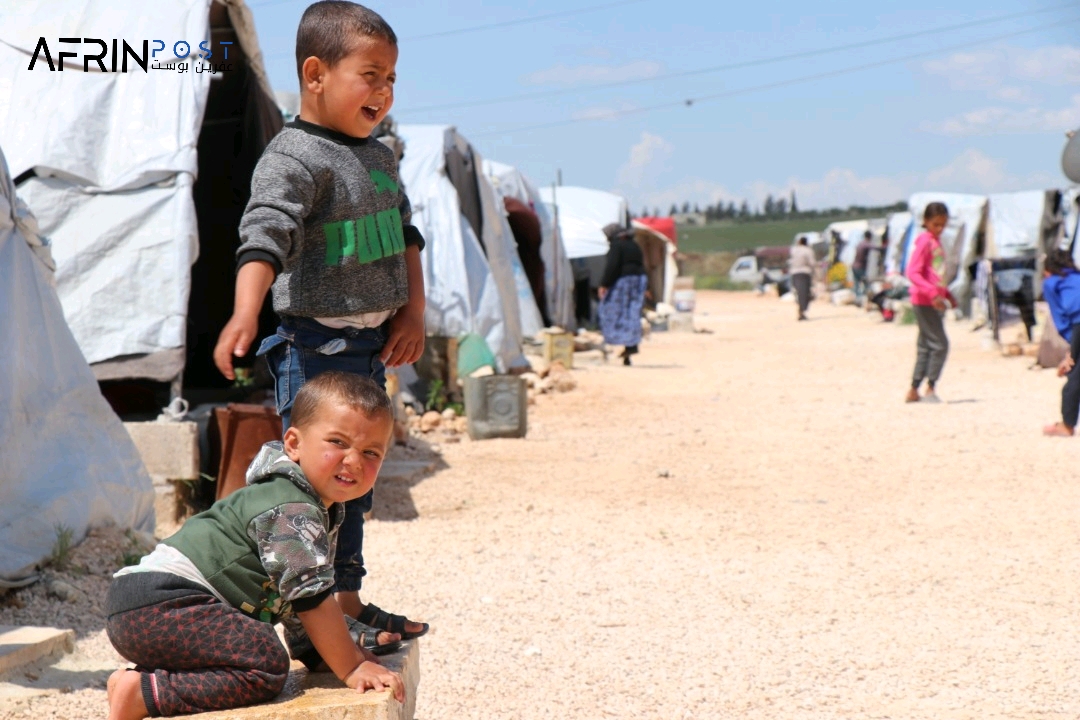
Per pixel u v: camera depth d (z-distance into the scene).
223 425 7.75
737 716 4.43
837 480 9.38
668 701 4.60
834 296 41.88
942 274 13.56
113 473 6.56
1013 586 6.21
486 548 7.20
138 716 3.03
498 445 11.38
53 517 5.95
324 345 3.47
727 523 7.90
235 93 10.68
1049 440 10.84
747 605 5.94
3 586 5.45
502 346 14.77
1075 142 10.31
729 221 185.88
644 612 5.83
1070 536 7.27
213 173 11.47
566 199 26.67
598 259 26.77
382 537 7.48
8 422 5.90
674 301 32.50
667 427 12.55
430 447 11.12
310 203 3.34
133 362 8.03
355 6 3.43
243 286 3.10
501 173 21.53
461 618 5.73
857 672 4.91
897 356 20.27
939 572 6.52
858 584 6.31
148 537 6.64
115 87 8.84
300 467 3.14
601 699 4.62
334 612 3.14
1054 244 22.11
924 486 9.02
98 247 8.24
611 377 17.64
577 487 9.25
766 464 10.20
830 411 13.45
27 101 8.66
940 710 4.46
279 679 3.11
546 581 6.43
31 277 6.50
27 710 4.24
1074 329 10.95
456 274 13.98
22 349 6.23
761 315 37.16
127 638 3.04
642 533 7.61
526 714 4.45
